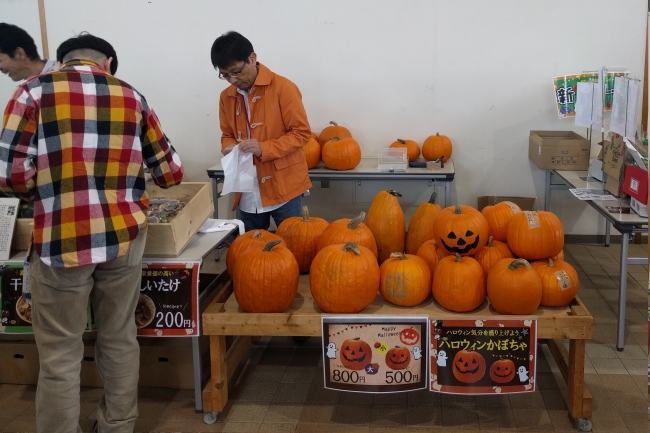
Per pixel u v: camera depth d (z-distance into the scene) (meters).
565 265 2.66
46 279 2.16
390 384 2.52
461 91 5.06
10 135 2.04
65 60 2.24
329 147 4.69
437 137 5.03
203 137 5.34
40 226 2.12
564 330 2.47
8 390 2.99
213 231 3.02
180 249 2.64
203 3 5.07
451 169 4.64
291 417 2.75
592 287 4.22
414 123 5.16
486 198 5.17
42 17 5.18
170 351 2.94
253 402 2.87
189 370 2.96
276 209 3.31
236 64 2.97
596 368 3.13
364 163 5.00
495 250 2.74
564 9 4.82
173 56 5.20
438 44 4.98
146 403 2.87
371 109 5.17
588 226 5.20
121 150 2.18
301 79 5.16
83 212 2.12
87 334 2.92
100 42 2.27
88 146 2.12
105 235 2.15
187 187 3.13
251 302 2.55
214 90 5.23
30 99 2.05
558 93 4.74
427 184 5.28
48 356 2.24
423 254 2.81
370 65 5.08
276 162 3.19
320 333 2.53
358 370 2.53
